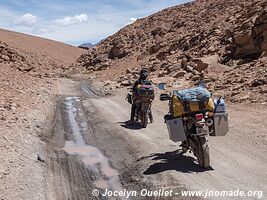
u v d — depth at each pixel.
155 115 14.43
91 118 14.93
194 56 30.16
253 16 27.47
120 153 9.43
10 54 39.50
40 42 118.81
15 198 6.41
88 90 27.97
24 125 11.99
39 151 9.63
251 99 13.98
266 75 16.45
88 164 8.69
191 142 7.68
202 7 57.84
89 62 65.94
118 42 63.69
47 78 35.91
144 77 12.69
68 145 10.65
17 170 7.72
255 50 22.28
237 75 18.98
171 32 55.19
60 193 6.93
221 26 34.88
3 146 9.14
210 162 7.82
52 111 16.89
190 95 7.47
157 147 9.52
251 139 9.25
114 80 36.94
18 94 18.12
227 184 6.59
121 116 14.97
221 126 7.62
